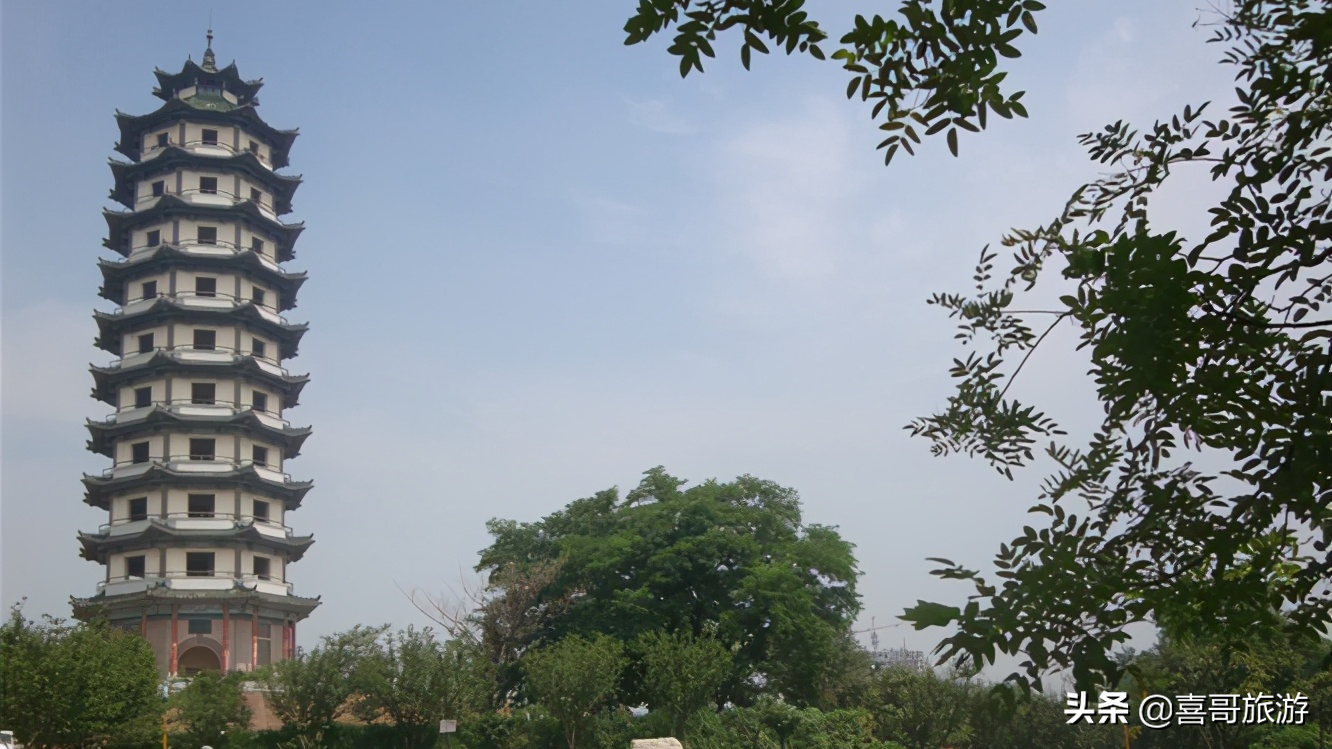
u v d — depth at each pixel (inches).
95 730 1779.0
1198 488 213.0
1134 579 207.6
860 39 210.8
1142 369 202.8
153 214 3093.0
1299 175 220.7
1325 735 1427.2
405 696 1999.3
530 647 2326.5
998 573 203.5
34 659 1776.6
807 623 2271.2
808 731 2085.4
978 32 207.6
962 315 275.9
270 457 3095.5
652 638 2143.2
